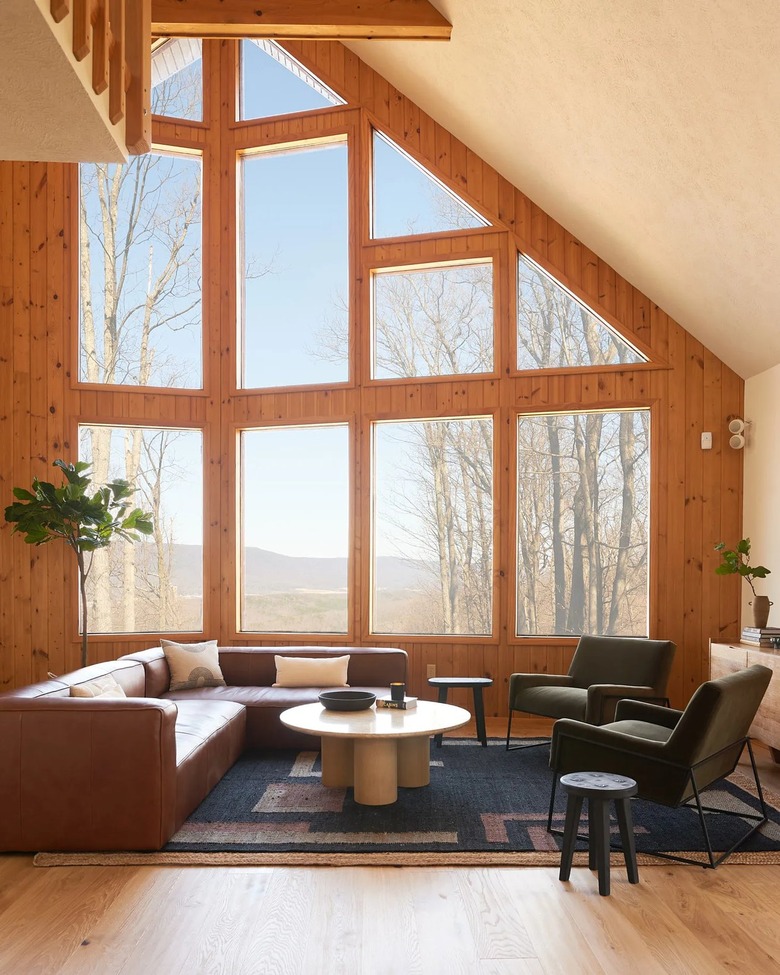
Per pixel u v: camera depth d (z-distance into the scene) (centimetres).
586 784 323
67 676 445
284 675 584
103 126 282
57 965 264
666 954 271
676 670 630
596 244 641
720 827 395
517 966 264
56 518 621
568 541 662
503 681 660
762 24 340
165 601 713
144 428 713
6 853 362
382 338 704
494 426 668
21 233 692
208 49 731
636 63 425
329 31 544
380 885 327
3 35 224
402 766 461
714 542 629
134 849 360
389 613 694
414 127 696
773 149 404
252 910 304
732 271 524
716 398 634
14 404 684
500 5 475
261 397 713
